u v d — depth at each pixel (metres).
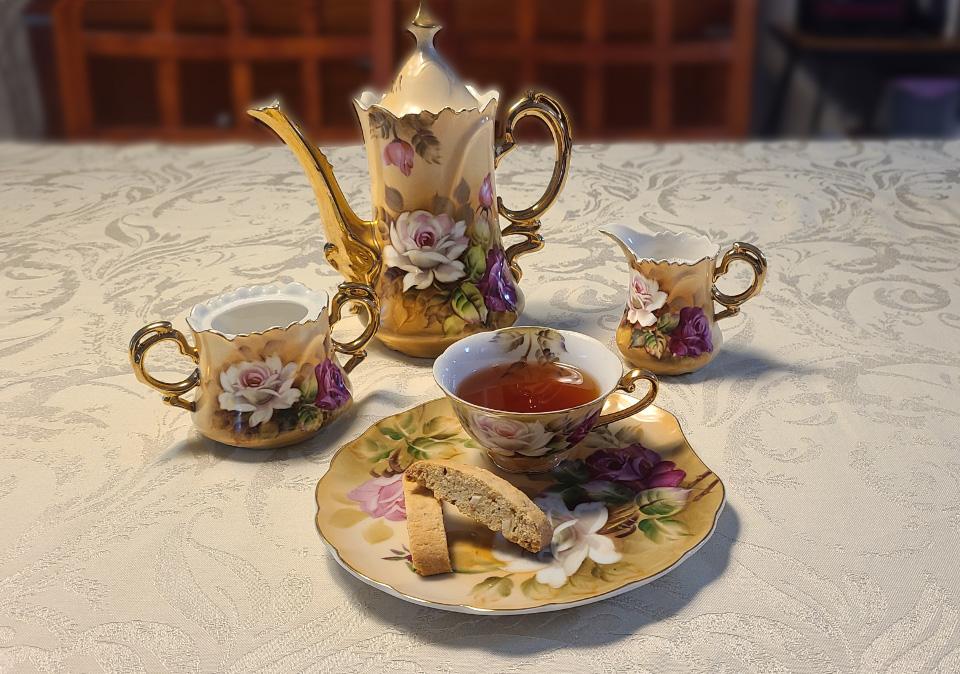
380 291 0.60
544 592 0.38
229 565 0.42
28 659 0.37
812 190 0.90
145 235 0.84
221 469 0.50
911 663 0.36
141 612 0.40
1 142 1.12
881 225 0.81
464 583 0.39
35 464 0.50
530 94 0.60
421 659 0.37
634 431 0.50
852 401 0.54
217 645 0.38
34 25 2.10
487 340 0.52
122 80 2.06
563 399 0.49
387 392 0.57
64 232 0.85
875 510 0.45
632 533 0.42
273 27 2.03
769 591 0.40
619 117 2.15
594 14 1.97
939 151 1.01
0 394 0.58
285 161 1.04
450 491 0.43
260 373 0.50
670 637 0.37
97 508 0.47
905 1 2.28
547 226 0.83
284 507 0.47
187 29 2.01
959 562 0.41
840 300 0.68
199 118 2.10
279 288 0.55
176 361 0.62
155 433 0.53
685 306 0.56
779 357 0.60
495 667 0.36
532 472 0.48
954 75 2.34
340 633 0.38
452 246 0.58
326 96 2.08
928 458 0.49
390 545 0.42
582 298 0.69
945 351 0.60
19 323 0.67
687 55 2.00
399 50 2.07
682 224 0.83
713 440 0.51
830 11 2.29
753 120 2.50
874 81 2.42
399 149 0.56
